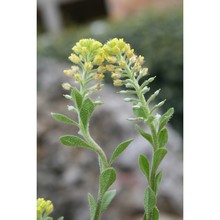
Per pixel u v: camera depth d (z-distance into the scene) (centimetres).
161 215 31
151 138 12
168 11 50
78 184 33
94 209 12
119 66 12
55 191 33
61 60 52
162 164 33
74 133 36
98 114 36
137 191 32
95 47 12
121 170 33
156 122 12
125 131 35
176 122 44
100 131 35
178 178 33
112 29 50
